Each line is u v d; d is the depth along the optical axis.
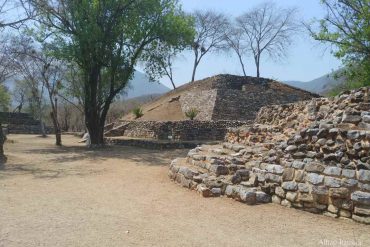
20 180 10.55
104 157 16.59
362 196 6.56
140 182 10.45
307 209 7.39
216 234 6.05
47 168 13.16
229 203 8.02
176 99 35.31
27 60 25.58
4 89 45.69
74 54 20.08
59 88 25.91
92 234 5.82
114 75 21.59
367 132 7.07
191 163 10.73
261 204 7.93
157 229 6.21
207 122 23.44
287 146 8.37
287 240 5.82
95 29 19.28
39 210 7.20
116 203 7.97
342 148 7.31
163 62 23.06
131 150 19.78
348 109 9.18
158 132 24.20
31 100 41.69
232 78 36.47
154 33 21.22
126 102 57.00
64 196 8.55
